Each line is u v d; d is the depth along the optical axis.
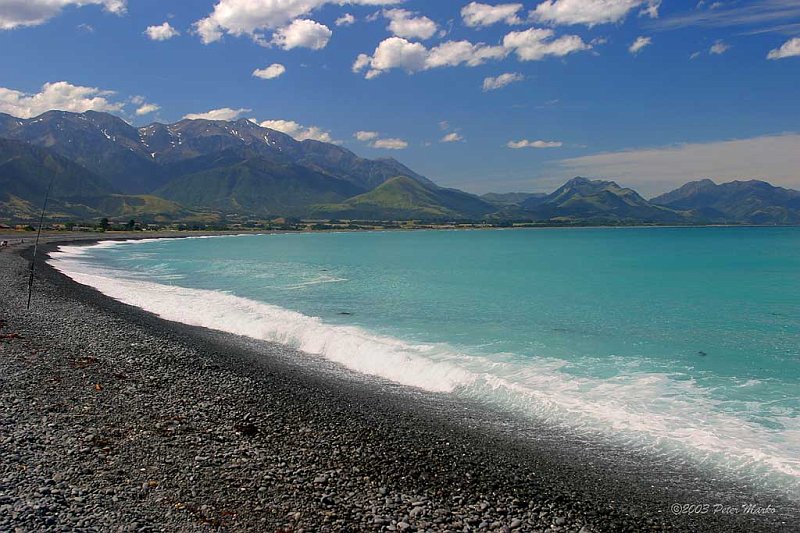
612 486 11.31
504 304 35.03
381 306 34.00
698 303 35.06
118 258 79.44
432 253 97.69
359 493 10.31
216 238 178.88
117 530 8.33
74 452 11.07
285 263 72.62
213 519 8.98
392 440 13.23
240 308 32.38
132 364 18.64
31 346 19.81
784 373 19.12
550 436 13.95
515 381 18.41
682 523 9.97
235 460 11.38
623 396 16.88
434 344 23.58
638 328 27.14
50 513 8.56
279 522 9.02
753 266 62.47
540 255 90.06
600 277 52.34
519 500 10.50
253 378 18.06
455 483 11.08
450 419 15.09
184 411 14.19
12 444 11.10
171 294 38.81
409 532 8.99
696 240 148.62
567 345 23.47
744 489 11.22
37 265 56.06
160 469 10.69
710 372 19.34
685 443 13.41
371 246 128.38
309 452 12.15
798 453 12.73
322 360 21.83
